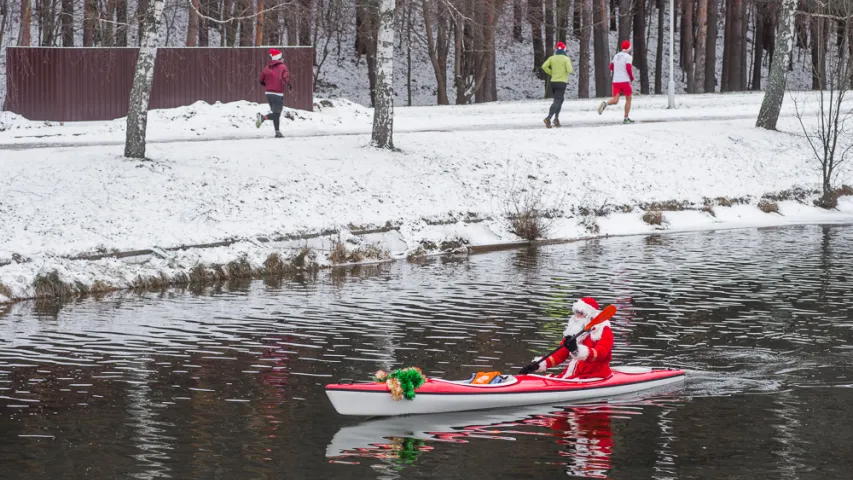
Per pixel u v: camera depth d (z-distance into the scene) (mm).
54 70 34375
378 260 20297
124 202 19500
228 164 22312
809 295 16094
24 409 10070
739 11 55625
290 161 23062
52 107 34500
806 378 11211
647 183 25953
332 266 19578
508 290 16812
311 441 9102
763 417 9766
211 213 19875
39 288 16312
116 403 10297
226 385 11023
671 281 17438
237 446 8945
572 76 64875
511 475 8211
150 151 23000
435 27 52781
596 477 8164
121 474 8211
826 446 8906
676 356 12258
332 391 9531
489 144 26234
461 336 13391
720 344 12875
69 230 18062
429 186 23375
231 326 14078
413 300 15992
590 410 10055
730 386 10914
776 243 21938
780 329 13711
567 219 23812
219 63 35406
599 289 16812
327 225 20656
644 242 22422
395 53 63750
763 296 16031
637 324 14070
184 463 8492
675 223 24875
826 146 26922
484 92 51656
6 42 49156
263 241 19562
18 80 34656
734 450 8812
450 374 11438
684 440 9094
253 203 20672
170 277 17656
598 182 25469
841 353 12375
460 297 16219
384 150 24656
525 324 14133
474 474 8242
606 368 10695
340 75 61125
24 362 12000
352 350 12633
